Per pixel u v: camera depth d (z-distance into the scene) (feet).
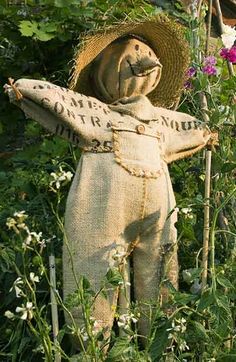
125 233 12.09
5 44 16.63
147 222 12.15
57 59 16.33
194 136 13.09
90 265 11.77
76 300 11.05
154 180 12.16
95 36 12.59
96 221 11.85
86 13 15.67
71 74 13.04
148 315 11.68
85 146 12.22
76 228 11.85
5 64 16.52
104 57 12.89
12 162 15.62
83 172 12.06
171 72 13.51
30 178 14.44
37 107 12.15
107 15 15.76
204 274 12.03
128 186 11.96
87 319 10.94
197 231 13.53
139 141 12.30
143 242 12.26
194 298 11.59
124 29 12.66
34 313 11.19
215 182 13.67
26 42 16.26
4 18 16.14
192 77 14.29
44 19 16.08
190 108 14.80
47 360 10.96
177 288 12.37
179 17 17.16
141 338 12.21
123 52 12.82
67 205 12.01
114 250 11.87
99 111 12.40
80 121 12.12
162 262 12.26
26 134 15.75
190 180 14.69
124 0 15.93
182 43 13.28
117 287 11.61
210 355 11.51
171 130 13.00
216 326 11.52
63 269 11.92
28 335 12.51
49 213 13.78
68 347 12.50
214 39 17.53
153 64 12.60
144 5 16.07
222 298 11.46
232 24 19.51
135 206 12.02
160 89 13.57
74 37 16.02
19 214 11.48
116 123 12.33
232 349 11.66
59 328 12.67
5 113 16.46
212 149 13.41
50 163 14.84
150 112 12.75
